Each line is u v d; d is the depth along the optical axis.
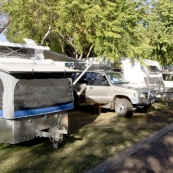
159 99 14.09
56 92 5.32
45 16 10.77
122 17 11.47
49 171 4.24
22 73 4.59
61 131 5.28
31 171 4.25
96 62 13.16
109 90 9.44
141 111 10.02
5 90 4.50
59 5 10.68
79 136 6.33
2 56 5.39
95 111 9.61
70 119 8.47
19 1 10.12
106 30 11.29
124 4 11.73
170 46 17.20
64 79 5.57
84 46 13.41
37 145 5.63
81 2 10.45
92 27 11.59
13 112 4.44
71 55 17.70
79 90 9.95
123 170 4.32
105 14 10.91
